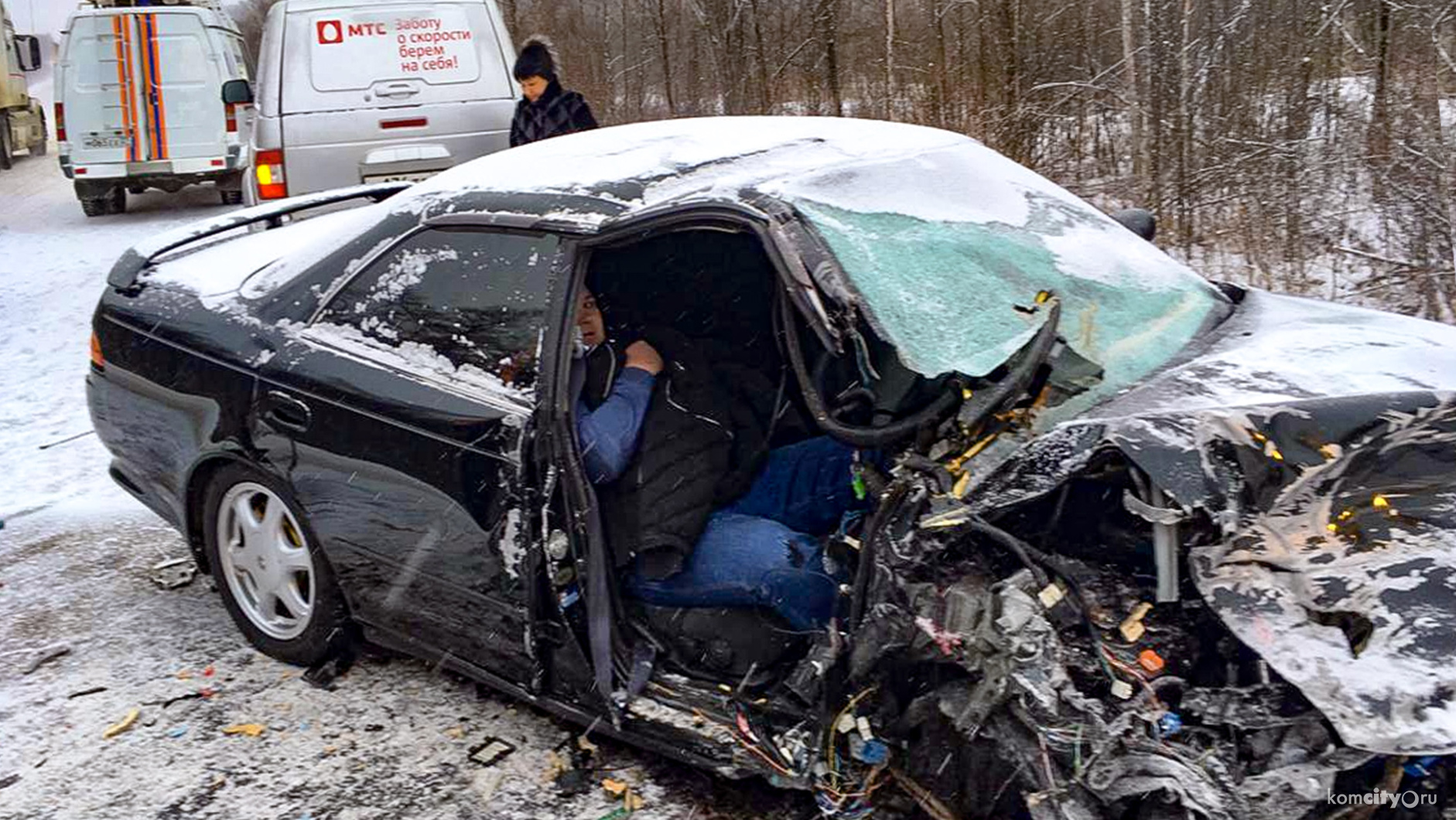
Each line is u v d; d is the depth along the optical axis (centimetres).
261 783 333
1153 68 830
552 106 719
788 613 319
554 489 310
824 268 288
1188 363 314
